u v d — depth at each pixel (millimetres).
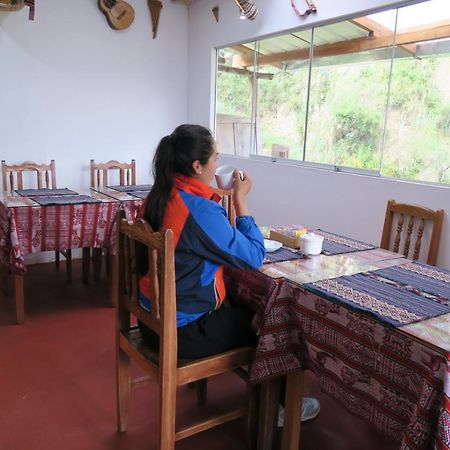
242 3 3252
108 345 2523
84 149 4027
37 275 3680
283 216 3578
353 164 3088
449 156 2527
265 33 3512
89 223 2877
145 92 4246
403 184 2672
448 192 2443
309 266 1644
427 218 2352
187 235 1396
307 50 3309
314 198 3285
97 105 4012
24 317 2826
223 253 1422
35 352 2418
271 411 1656
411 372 1111
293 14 3242
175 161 1413
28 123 3723
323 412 1988
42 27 3631
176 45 4340
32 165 3537
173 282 1341
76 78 3863
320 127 3293
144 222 1402
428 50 2576
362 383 1262
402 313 1229
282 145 3627
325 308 1354
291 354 1549
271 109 3691
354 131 3057
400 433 1163
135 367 2312
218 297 1532
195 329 1510
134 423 1866
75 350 2455
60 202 2801
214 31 4043
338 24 3053
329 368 1375
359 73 2975
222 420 1643
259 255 1494
